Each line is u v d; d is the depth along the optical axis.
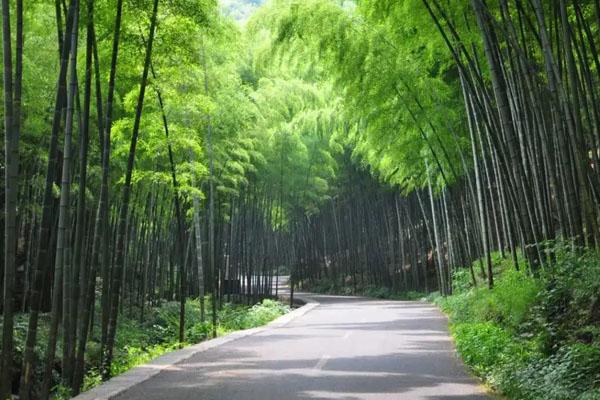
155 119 10.55
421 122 13.55
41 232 6.01
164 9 8.77
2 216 12.57
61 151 12.17
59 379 9.77
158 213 19.77
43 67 10.52
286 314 18.17
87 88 7.26
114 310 8.42
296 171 23.12
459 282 16.67
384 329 12.46
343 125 19.88
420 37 11.20
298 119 20.69
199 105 10.68
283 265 59.94
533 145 9.27
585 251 7.92
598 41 9.84
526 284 8.80
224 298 23.45
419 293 26.20
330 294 35.06
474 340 7.79
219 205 20.30
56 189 12.10
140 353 10.91
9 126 5.45
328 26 12.09
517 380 5.55
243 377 7.01
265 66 14.15
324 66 13.12
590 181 8.22
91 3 6.96
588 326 6.38
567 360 5.58
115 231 16.11
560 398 4.89
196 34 10.55
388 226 28.59
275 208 26.86
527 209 9.07
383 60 12.21
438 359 8.10
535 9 7.49
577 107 7.66
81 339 7.23
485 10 8.34
